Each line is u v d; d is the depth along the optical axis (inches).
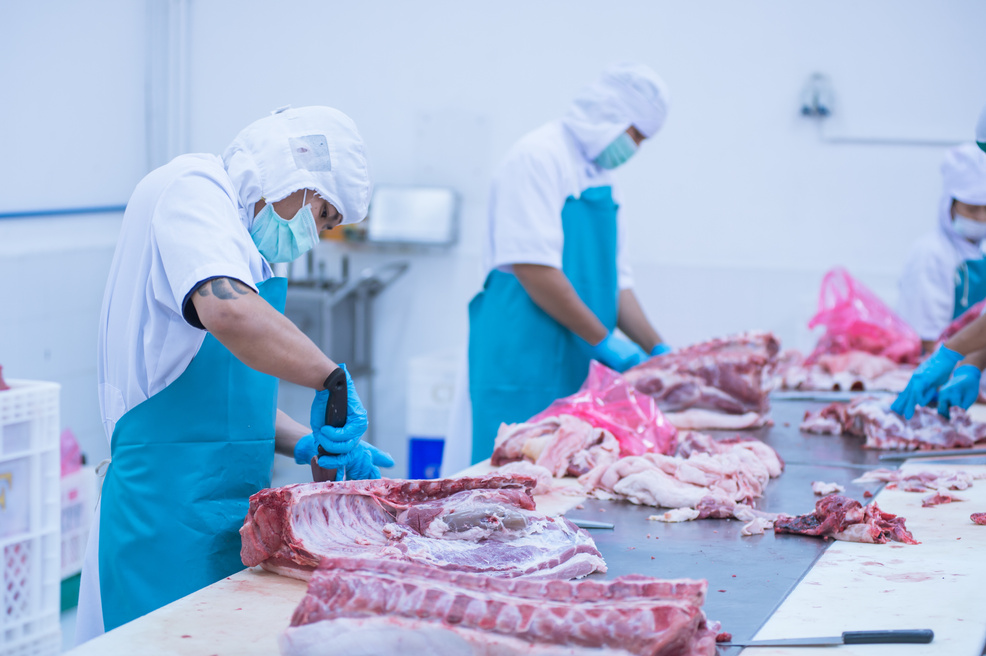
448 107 218.7
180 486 66.2
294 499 57.4
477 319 131.1
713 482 77.7
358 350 223.8
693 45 202.8
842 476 88.4
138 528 66.4
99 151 212.1
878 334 138.9
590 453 87.4
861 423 106.6
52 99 198.7
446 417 194.4
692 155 205.6
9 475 112.7
